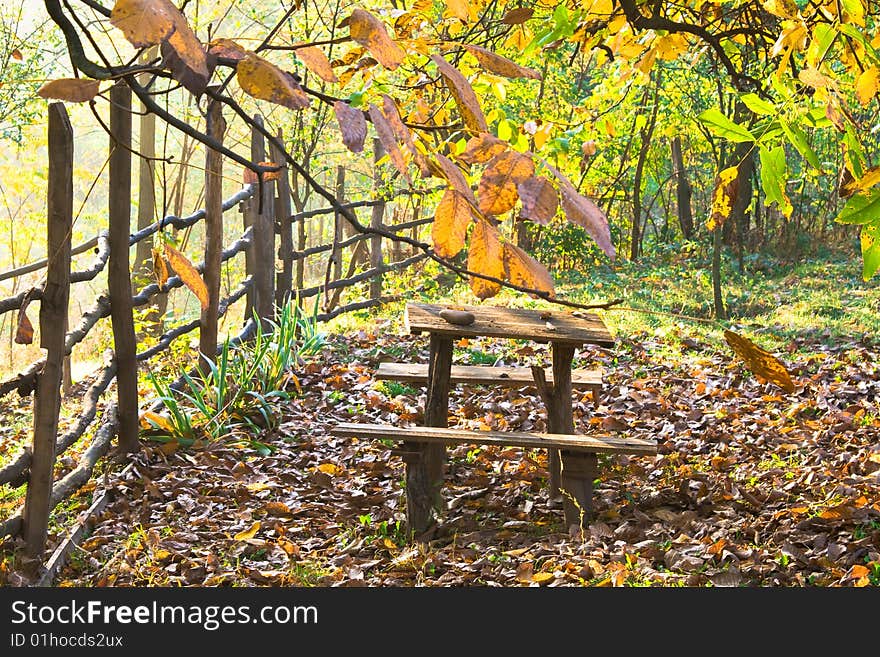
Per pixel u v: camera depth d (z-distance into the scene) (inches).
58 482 190.1
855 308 424.2
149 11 28.5
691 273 560.7
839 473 207.8
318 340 319.0
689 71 457.7
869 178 65.8
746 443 236.4
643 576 154.4
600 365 314.0
